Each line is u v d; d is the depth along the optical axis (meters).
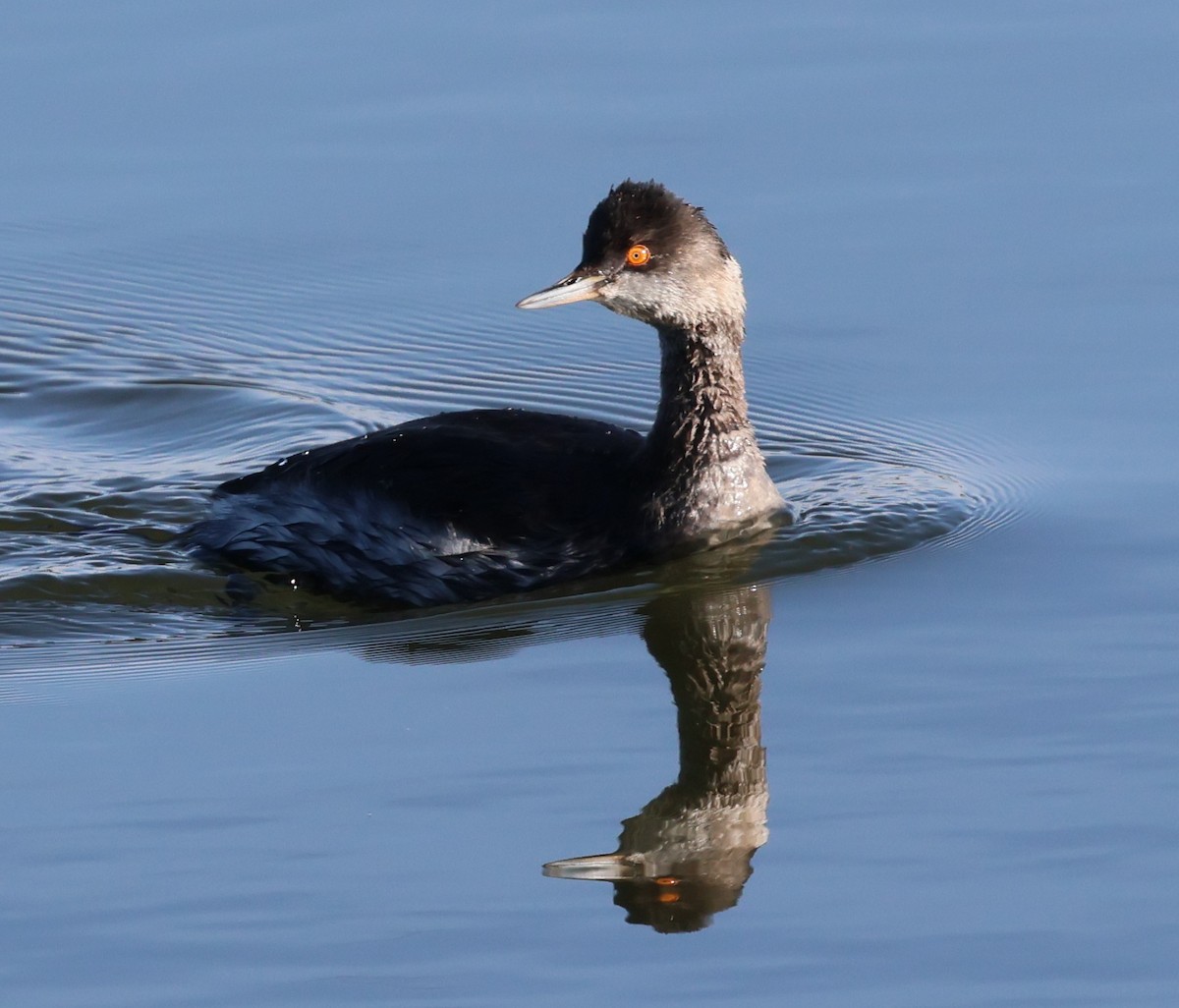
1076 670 12.77
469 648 13.34
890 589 14.12
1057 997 9.48
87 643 13.58
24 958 9.84
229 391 18.47
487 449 14.75
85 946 9.93
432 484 14.48
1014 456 16.42
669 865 10.68
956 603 13.86
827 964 9.79
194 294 20.11
